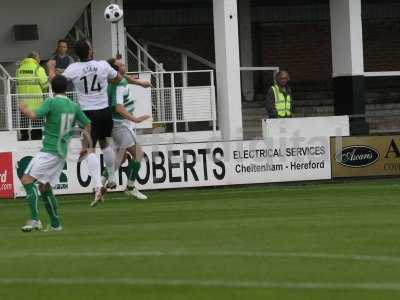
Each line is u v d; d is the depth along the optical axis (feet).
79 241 97.86
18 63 200.54
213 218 119.85
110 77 135.44
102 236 101.91
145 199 150.82
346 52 207.10
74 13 201.67
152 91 188.75
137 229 108.37
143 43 229.86
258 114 224.94
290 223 110.93
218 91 196.75
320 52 252.01
